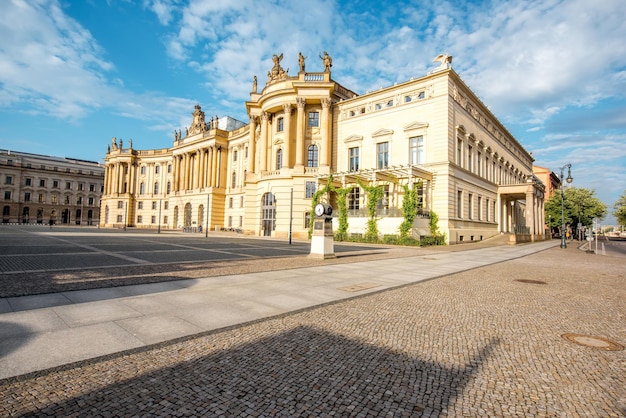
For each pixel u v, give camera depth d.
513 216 63.50
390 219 37.03
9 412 3.45
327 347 5.54
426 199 38.22
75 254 17.30
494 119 52.84
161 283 10.02
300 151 45.50
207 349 5.30
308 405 3.79
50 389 3.93
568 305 9.00
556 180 112.56
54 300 7.66
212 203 68.50
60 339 5.35
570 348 5.77
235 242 32.50
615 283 12.95
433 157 38.09
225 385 4.19
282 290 9.73
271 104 48.59
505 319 7.48
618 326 7.13
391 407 3.79
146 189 90.94
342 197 41.41
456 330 6.61
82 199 122.69
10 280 9.77
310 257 18.86
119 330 5.87
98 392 3.91
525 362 5.15
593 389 4.34
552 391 4.26
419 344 5.80
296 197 45.00
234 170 68.94
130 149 91.81
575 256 26.91
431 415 3.66
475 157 45.00
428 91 39.28
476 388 4.30
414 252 25.86
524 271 16.25
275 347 5.47
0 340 5.20
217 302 8.05
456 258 22.12
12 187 108.31
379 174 38.50
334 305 8.33
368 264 17.11
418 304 8.72
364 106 45.22
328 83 45.34
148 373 4.43
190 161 79.25
